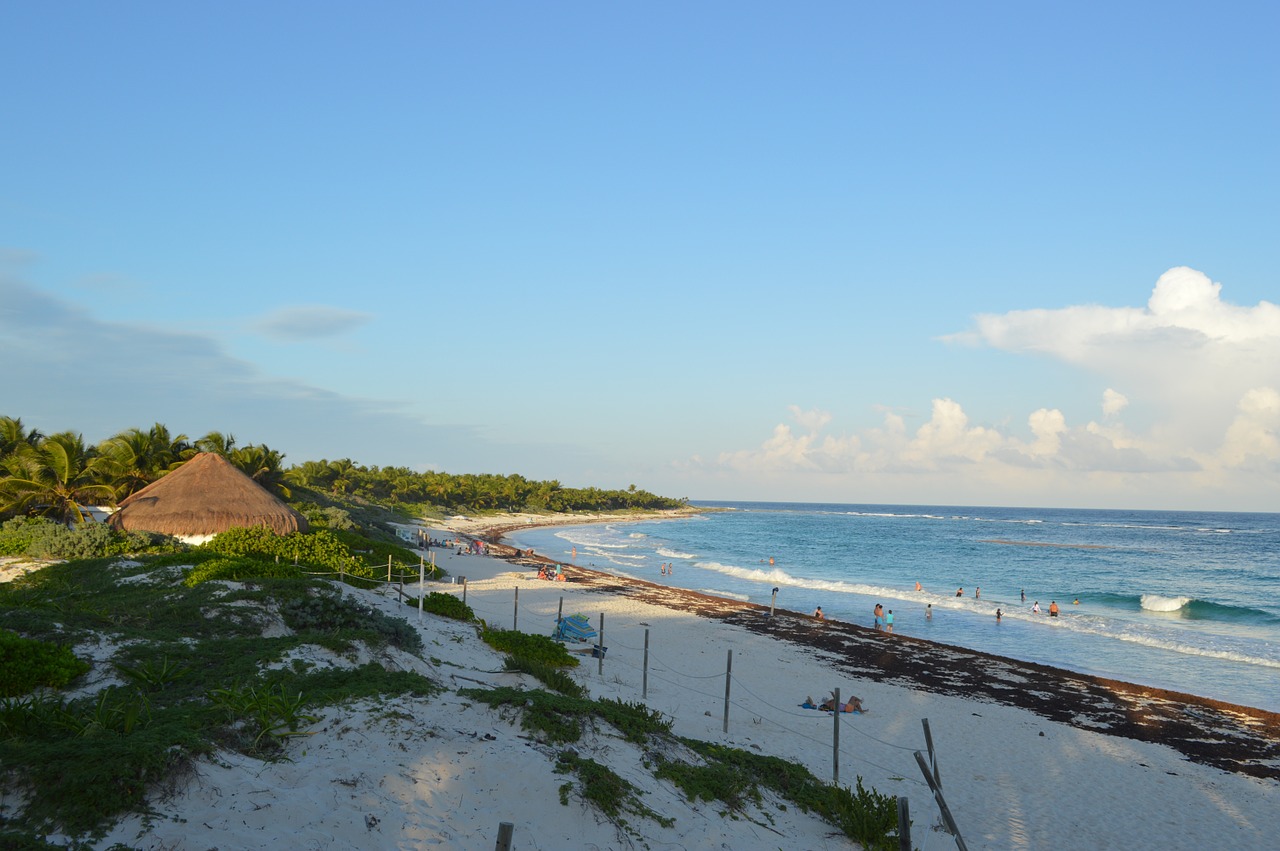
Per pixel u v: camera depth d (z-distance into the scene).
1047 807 17.89
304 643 15.95
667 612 44.53
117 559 30.16
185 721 10.59
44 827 7.60
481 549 79.38
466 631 24.97
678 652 33.09
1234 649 40.06
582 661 27.61
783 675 29.94
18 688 12.43
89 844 7.48
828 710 24.45
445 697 13.11
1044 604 58.12
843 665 32.75
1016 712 26.39
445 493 164.12
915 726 23.81
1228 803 18.84
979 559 98.06
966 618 49.94
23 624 15.31
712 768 13.45
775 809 13.11
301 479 98.25
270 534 34.56
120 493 51.00
